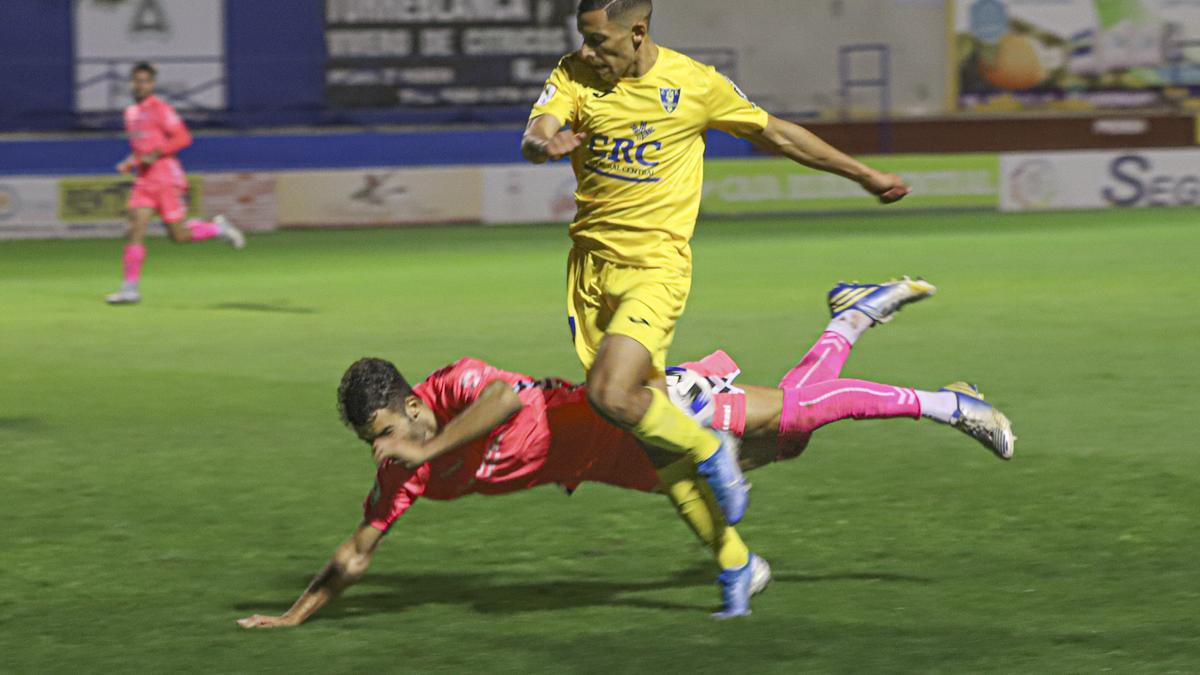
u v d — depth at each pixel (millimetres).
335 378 19453
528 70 59812
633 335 9258
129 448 15047
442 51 59438
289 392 18375
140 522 12062
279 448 14961
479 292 29938
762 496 12602
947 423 10141
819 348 10773
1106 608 9297
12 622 9430
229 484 13406
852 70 61812
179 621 9430
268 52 58781
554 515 12031
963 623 9055
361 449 14875
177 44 58375
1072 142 61219
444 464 9156
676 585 10070
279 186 48188
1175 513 11734
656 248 9836
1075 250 36656
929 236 41938
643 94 9773
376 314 26547
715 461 8930
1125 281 29609
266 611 9648
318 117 59312
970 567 10344
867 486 12883
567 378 19172
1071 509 11945
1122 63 61812
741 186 50750
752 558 9453
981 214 50000
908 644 8664
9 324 25781
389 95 59500
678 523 11734
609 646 8766
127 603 9844
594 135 9844
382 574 10477
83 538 11555
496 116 59938
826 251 37781
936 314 25031
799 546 11008
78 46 57844
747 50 61625
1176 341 21438
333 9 58875
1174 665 8195
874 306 10953
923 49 61656
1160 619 9039
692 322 24609
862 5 61438
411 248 41188
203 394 18312
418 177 49000
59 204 46875
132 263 29016
